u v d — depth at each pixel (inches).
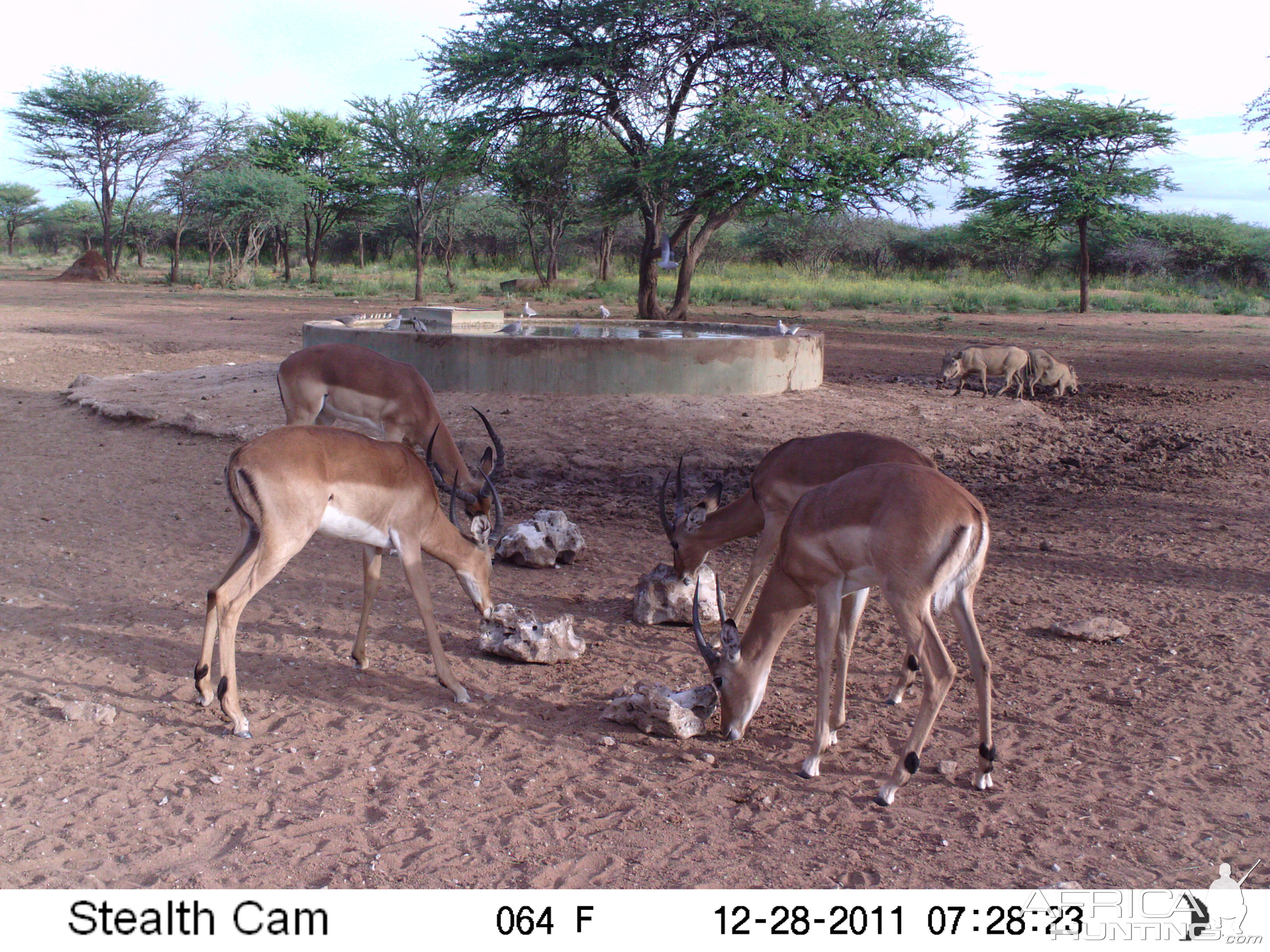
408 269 2343.8
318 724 195.9
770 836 160.6
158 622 244.5
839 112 1005.2
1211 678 226.5
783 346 550.0
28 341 829.2
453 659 233.0
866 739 198.4
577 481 414.9
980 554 169.9
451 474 332.8
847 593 183.5
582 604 276.1
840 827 164.1
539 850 153.8
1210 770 184.2
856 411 534.0
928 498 166.1
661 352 517.3
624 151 1198.3
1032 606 276.1
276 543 187.9
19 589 262.2
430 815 163.5
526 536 305.3
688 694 203.9
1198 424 579.2
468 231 2377.0
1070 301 1561.3
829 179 973.2
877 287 1747.0
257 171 1748.3
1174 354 941.8
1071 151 1427.2
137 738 185.6
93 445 446.9
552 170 1226.0
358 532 202.8
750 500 251.9
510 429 466.0
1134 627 259.6
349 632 247.0
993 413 566.9
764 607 191.9
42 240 3326.8
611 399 510.6
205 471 404.8
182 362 740.0
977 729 202.4
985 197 1489.9
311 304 1325.0
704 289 1581.0
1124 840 159.9
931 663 168.9
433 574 296.8
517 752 188.1
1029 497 409.4
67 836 152.6
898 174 1020.5
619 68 1036.5
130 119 1824.6
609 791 174.1
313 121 1898.4
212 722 194.1
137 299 1378.0
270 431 194.9
